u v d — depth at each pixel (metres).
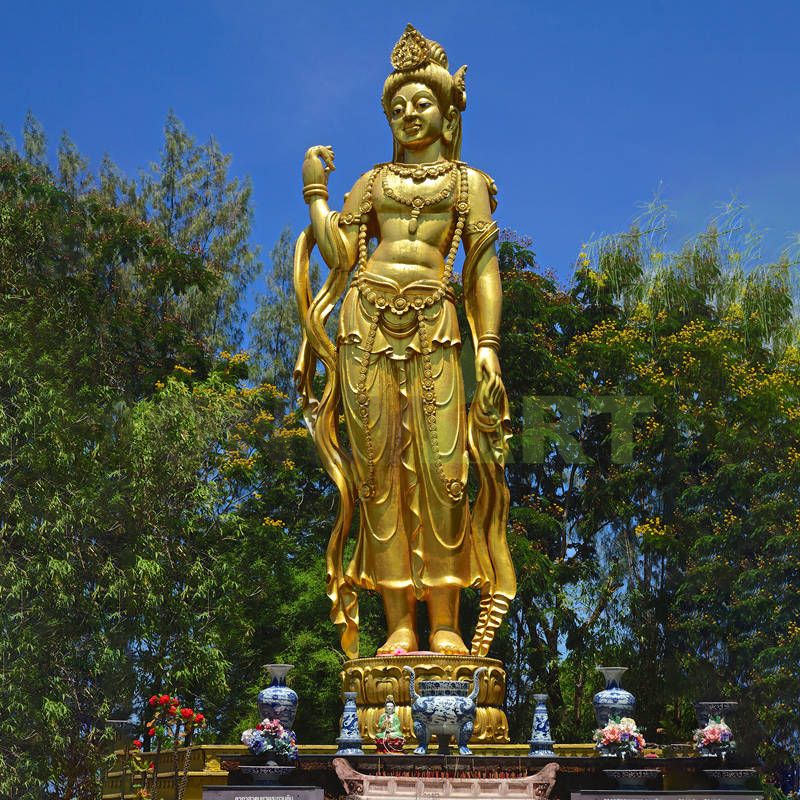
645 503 20.45
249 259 29.34
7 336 17.67
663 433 19.64
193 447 18.81
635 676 19.56
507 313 21.12
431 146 14.87
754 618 17.66
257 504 22.91
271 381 27.91
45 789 15.52
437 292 13.93
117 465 17.95
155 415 18.53
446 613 13.61
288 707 11.39
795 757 16.42
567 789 11.16
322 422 14.49
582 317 21.75
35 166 23.22
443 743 10.95
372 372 13.92
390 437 13.85
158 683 18.09
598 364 20.70
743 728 16.67
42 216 20.22
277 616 21.22
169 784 14.80
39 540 16.30
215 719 20.16
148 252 23.25
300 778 11.05
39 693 15.53
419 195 14.23
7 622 15.60
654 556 20.06
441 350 13.88
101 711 16.02
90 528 17.03
